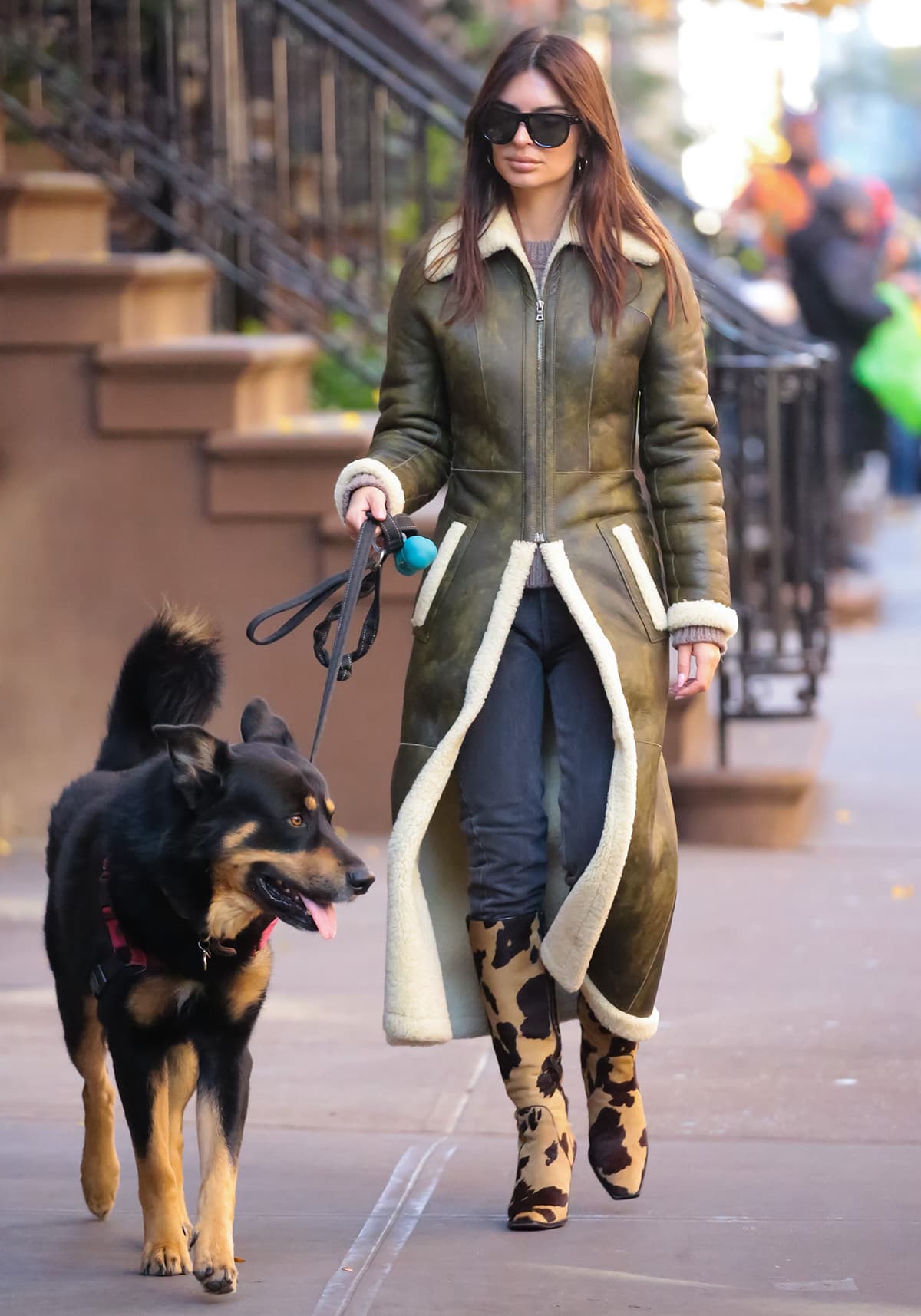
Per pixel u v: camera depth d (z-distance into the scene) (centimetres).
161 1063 673
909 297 2762
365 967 1088
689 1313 613
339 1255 672
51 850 769
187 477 1408
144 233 1792
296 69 1997
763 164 2736
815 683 1631
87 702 1432
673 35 2883
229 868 649
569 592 692
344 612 696
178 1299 632
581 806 700
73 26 1789
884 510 3500
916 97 5975
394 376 739
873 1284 638
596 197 703
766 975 1062
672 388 717
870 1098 853
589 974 718
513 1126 828
